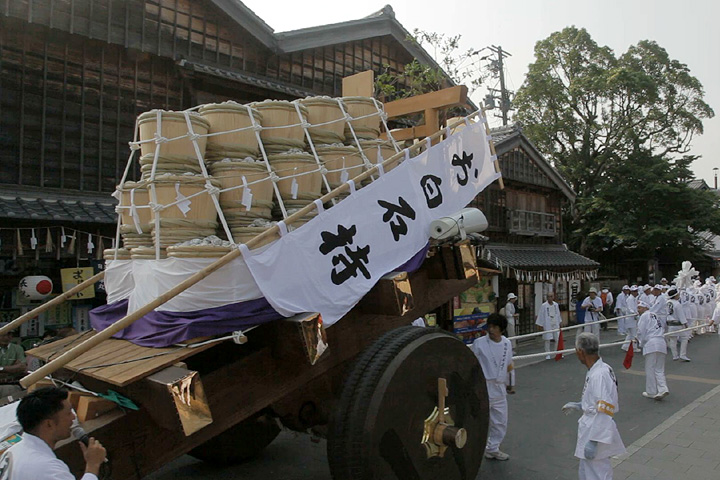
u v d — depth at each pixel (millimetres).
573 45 24656
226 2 10203
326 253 3453
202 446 5402
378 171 4035
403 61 14391
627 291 17266
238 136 3799
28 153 7910
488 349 5816
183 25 9867
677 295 14297
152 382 2590
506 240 17688
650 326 8891
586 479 4254
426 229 4289
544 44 25250
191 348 2814
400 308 3723
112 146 8805
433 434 3668
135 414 2799
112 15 8750
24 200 7582
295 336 3115
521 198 18500
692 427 7047
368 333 4027
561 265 17016
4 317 7797
